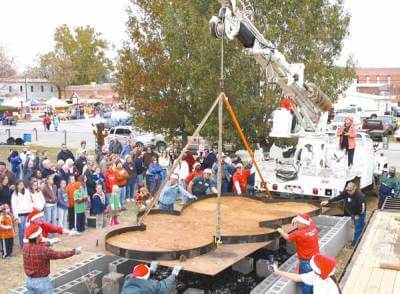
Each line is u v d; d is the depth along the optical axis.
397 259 8.05
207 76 17.59
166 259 6.68
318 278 5.50
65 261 10.36
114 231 7.76
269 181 13.75
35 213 7.84
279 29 17.81
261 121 17.97
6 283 9.09
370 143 16.12
